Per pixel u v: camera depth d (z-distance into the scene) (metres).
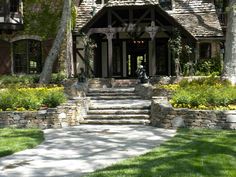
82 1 29.03
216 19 27.58
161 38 28.50
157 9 24.59
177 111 13.76
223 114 13.12
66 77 25.09
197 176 7.34
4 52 27.42
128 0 24.67
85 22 27.50
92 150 10.21
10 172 8.11
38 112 14.64
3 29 26.44
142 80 21.64
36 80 25.41
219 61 26.17
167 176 7.34
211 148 9.58
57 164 8.74
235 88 16.14
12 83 24.47
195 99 14.22
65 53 26.59
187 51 24.84
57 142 11.43
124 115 15.62
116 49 29.08
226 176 7.37
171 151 9.51
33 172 8.09
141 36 28.62
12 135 12.45
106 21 27.14
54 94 16.00
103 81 24.47
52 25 27.22
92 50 25.61
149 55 28.73
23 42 27.55
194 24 27.12
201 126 13.40
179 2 28.83
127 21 27.44
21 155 9.70
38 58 27.53
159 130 13.39
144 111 15.80
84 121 15.35
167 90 19.23
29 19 27.39
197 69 25.75
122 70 29.00
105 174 7.60
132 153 9.73
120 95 21.22
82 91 20.80
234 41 20.77
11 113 14.78
